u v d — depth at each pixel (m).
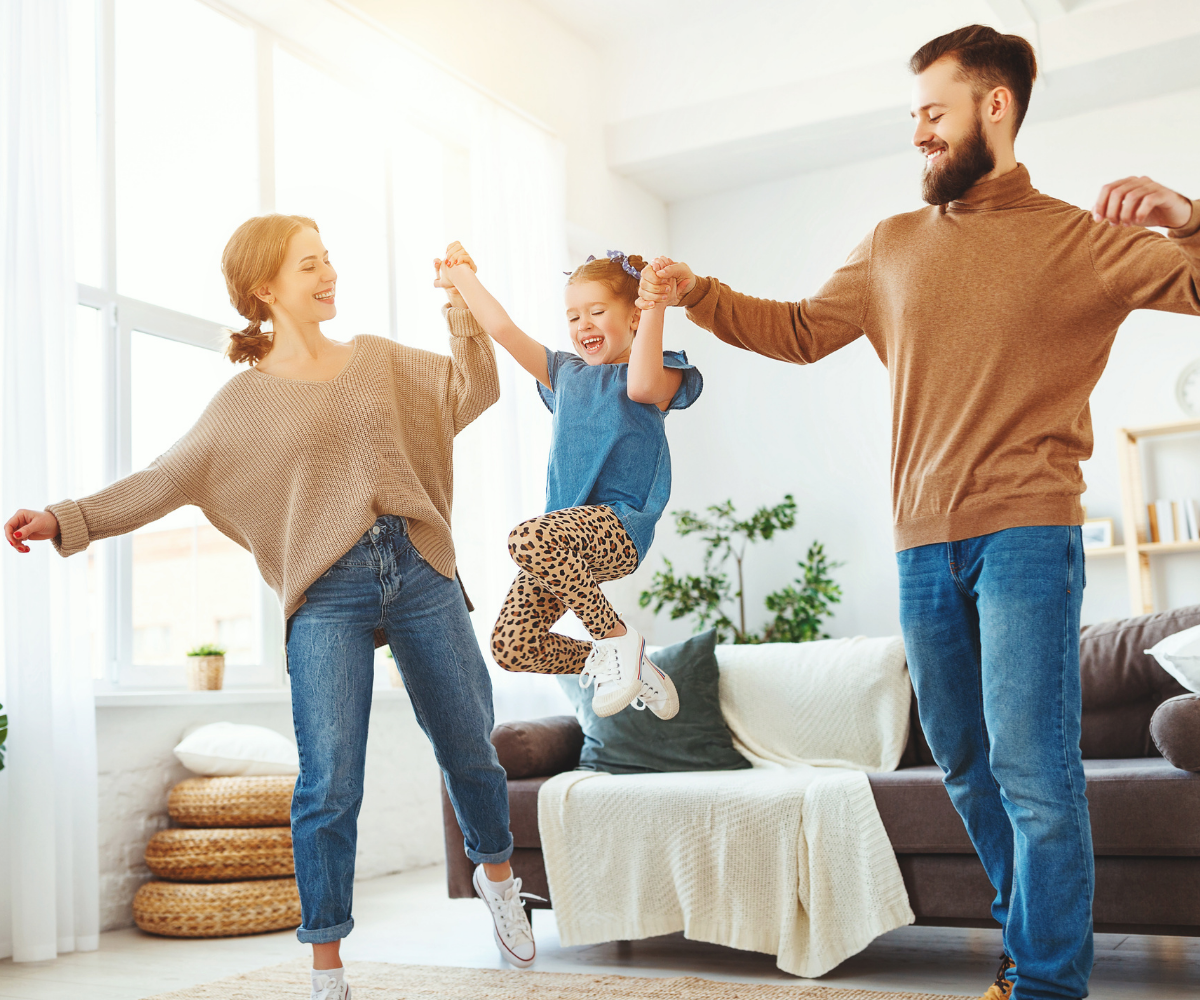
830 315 1.91
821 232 6.09
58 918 2.83
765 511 5.74
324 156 4.55
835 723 2.87
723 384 6.25
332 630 1.99
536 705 4.51
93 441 3.50
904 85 5.30
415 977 2.37
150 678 3.53
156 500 2.01
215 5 4.05
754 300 1.96
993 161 1.71
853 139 5.71
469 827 2.31
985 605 1.64
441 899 3.54
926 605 1.74
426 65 4.54
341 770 1.94
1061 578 1.61
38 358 2.94
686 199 6.47
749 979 2.30
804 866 2.35
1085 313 1.63
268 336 2.15
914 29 5.29
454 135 5.14
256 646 4.02
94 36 3.63
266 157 4.18
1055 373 1.65
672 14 5.65
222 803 3.21
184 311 3.85
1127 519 4.99
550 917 3.13
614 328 1.99
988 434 1.66
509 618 1.91
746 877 2.39
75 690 2.93
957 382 1.69
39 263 2.99
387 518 2.02
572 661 1.99
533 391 4.76
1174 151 5.29
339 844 1.93
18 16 3.01
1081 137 5.48
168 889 3.10
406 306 4.92
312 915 1.90
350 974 2.43
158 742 3.44
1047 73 5.09
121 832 3.28
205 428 2.04
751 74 5.64
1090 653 2.82
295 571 1.98
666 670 3.00
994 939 2.62
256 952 2.83
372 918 3.24
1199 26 4.77
